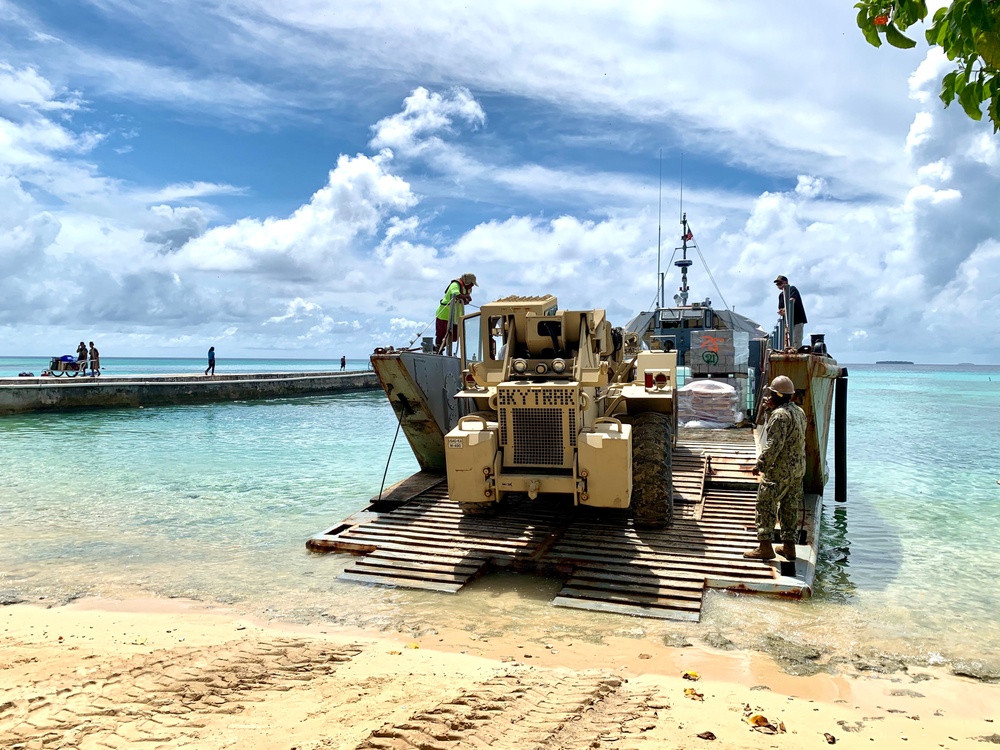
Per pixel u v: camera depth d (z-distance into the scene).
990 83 2.00
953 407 29.45
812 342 8.34
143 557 6.73
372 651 4.23
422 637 4.69
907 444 16.39
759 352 13.20
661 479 6.93
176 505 9.23
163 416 22.53
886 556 7.01
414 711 3.17
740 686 3.89
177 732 2.93
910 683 4.04
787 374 7.88
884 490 10.75
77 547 7.08
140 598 5.52
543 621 5.04
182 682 3.49
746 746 3.00
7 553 6.84
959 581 6.16
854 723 3.40
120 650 4.07
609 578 5.78
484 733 2.94
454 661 4.11
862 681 4.06
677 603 5.32
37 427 18.62
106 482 10.87
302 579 6.04
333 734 2.92
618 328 8.84
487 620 5.05
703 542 6.59
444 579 5.91
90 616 5.00
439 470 10.12
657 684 3.86
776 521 6.46
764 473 6.06
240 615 5.12
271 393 32.38
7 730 2.91
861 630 4.92
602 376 6.30
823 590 5.84
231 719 3.08
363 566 6.29
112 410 23.81
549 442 6.30
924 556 7.00
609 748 2.87
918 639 4.75
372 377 41.88
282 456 13.84
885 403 32.38
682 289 18.67
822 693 3.88
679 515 7.36
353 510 8.97
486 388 7.12
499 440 6.41
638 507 6.95
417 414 9.38
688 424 11.38
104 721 3.01
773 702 3.64
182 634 4.55
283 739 2.87
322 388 36.78
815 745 3.10
